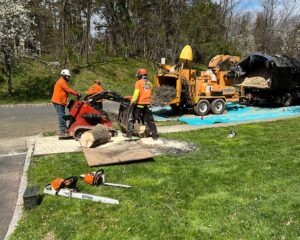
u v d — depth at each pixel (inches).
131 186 226.1
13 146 349.4
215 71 595.2
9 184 248.8
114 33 1339.8
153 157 291.0
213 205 196.1
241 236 163.0
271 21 1530.5
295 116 555.8
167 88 548.7
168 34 1274.6
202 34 1226.6
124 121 376.5
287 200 199.5
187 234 165.8
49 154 303.0
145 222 177.3
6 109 661.3
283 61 657.6
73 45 1167.6
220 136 382.6
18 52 812.6
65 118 357.1
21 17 807.7
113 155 283.3
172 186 225.1
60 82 353.7
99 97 362.0
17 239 166.9
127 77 1072.2
